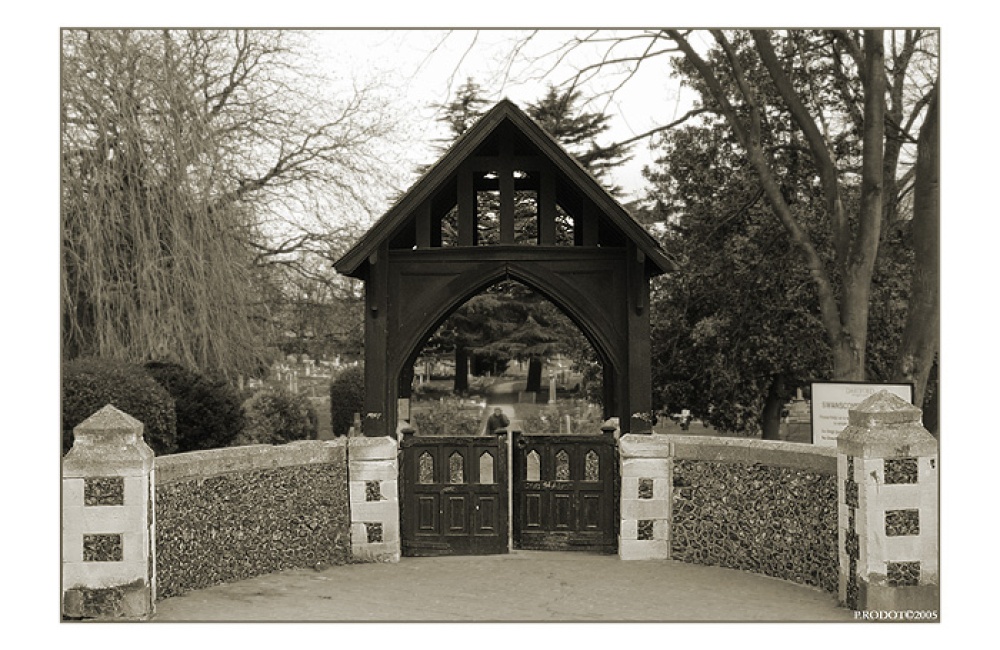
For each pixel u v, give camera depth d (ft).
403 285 32.71
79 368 39.11
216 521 28.40
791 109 57.36
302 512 30.86
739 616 25.23
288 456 30.42
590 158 77.25
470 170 32.86
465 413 91.20
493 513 32.55
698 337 65.26
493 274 32.50
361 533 31.58
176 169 51.52
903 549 24.39
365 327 32.32
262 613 25.41
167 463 26.53
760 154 57.67
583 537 32.78
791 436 78.23
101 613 23.99
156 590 25.79
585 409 89.35
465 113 77.87
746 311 65.87
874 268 63.87
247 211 60.54
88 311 49.29
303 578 29.30
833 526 27.14
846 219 57.11
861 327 55.47
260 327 62.44
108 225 49.11
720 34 56.85
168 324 49.55
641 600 26.91
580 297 32.63
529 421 87.10
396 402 32.76
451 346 98.68
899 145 63.93
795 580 28.53
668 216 71.26
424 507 32.58
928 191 52.13
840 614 25.12
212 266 52.47
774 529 29.32
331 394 69.77
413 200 31.58
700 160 68.59
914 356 52.54
